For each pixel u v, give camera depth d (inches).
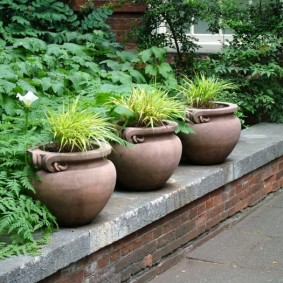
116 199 156.8
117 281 145.8
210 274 156.4
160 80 236.7
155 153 160.1
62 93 203.3
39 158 136.6
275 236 181.3
